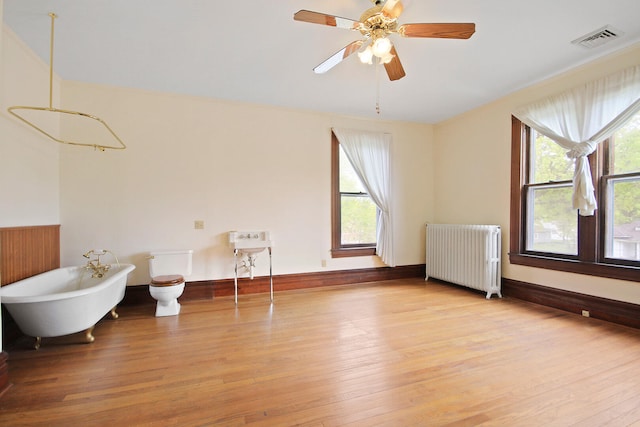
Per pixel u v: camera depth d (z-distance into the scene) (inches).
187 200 145.1
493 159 155.6
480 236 149.6
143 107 138.6
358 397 67.9
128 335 102.6
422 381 74.2
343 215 176.1
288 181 162.6
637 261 105.0
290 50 105.1
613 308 110.5
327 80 129.0
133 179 137.3
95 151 132.4
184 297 144.3
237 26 91.4
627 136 107.6
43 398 67.3
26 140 105.9
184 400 66.7
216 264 149.6
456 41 99.1
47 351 90.4
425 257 193.3
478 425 58.8
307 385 72.6
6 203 96.0
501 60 112.1
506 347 92.5
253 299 145.6
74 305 90.3
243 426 58.6
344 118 175.0
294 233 163.6
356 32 94.5
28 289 98.8
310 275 166.6
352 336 101.4
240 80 128.8
